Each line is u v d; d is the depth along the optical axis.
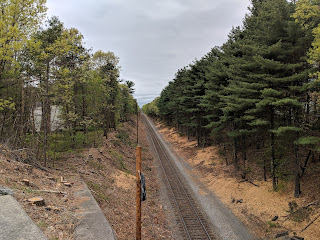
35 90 15.52
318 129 14.09
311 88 12.77
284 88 15.30
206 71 28.95
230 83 19.83
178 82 45.28
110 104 31.91
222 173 22.16
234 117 19.64
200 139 37.91
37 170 13.04
